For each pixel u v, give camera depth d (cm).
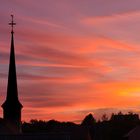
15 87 10312
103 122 13975
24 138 7900
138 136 10775
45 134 7925
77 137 11206
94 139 13262
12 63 10356
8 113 10281
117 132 13425
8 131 9306
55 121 13162
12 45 10394
